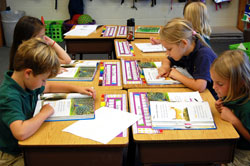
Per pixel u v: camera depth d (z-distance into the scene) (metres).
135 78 1.67
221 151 1.16
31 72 1.17
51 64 1.18
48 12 4.65
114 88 1.54
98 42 2.48
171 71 1.67
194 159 1.17
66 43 2.47
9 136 1.30
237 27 4.83
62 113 1.27
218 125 1.21
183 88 1.55
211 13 4.79
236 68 1.22
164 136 1.13
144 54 2.09
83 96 1.42
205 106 1.31
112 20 4.71
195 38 1.62
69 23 4.38
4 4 4.48
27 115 1.28
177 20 1.53
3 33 4.46
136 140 1.10
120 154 1.12
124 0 4.57
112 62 1.93
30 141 1.09
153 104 1.33
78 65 1.84
